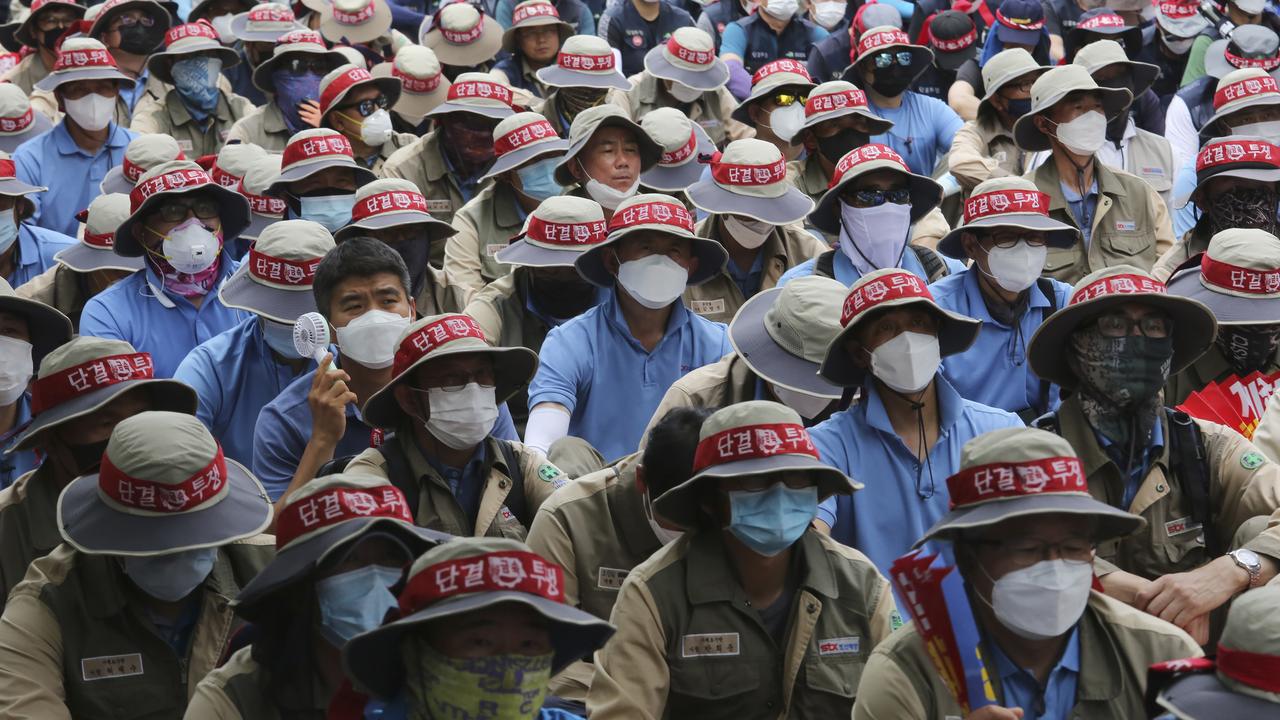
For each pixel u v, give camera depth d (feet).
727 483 32.58
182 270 57.00
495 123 76.84
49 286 62.75
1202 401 45.50
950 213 74.95
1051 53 100.32
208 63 93.04
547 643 25.85
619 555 37.76
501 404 44.06
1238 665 24.25
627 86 86.17
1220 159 59.31
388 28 110.32
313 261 49.44
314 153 64.28
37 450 40.01
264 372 49.57
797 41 107.24
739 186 59.98
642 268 50.72
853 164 56.70
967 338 41.37
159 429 33.83
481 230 68.13
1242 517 38.88
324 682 29.37
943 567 27.68
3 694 32.99
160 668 34.24
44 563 34.35
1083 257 65.16
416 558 28.94
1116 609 29.76
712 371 45.78
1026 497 28.02
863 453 40.55
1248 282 46.06
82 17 99.66
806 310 43.27
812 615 33.32
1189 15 95.96
